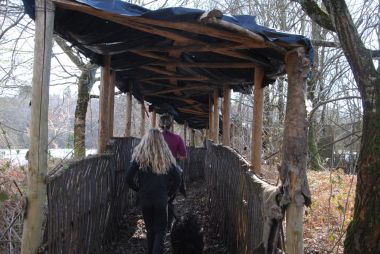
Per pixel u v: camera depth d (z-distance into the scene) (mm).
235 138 14133
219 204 7289
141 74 8469
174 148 6305
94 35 5035
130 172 5055
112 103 7285
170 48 5387
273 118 13086
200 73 7387
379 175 3619
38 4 3574
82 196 4477
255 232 4309
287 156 3990
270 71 5973
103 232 5609
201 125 21078
